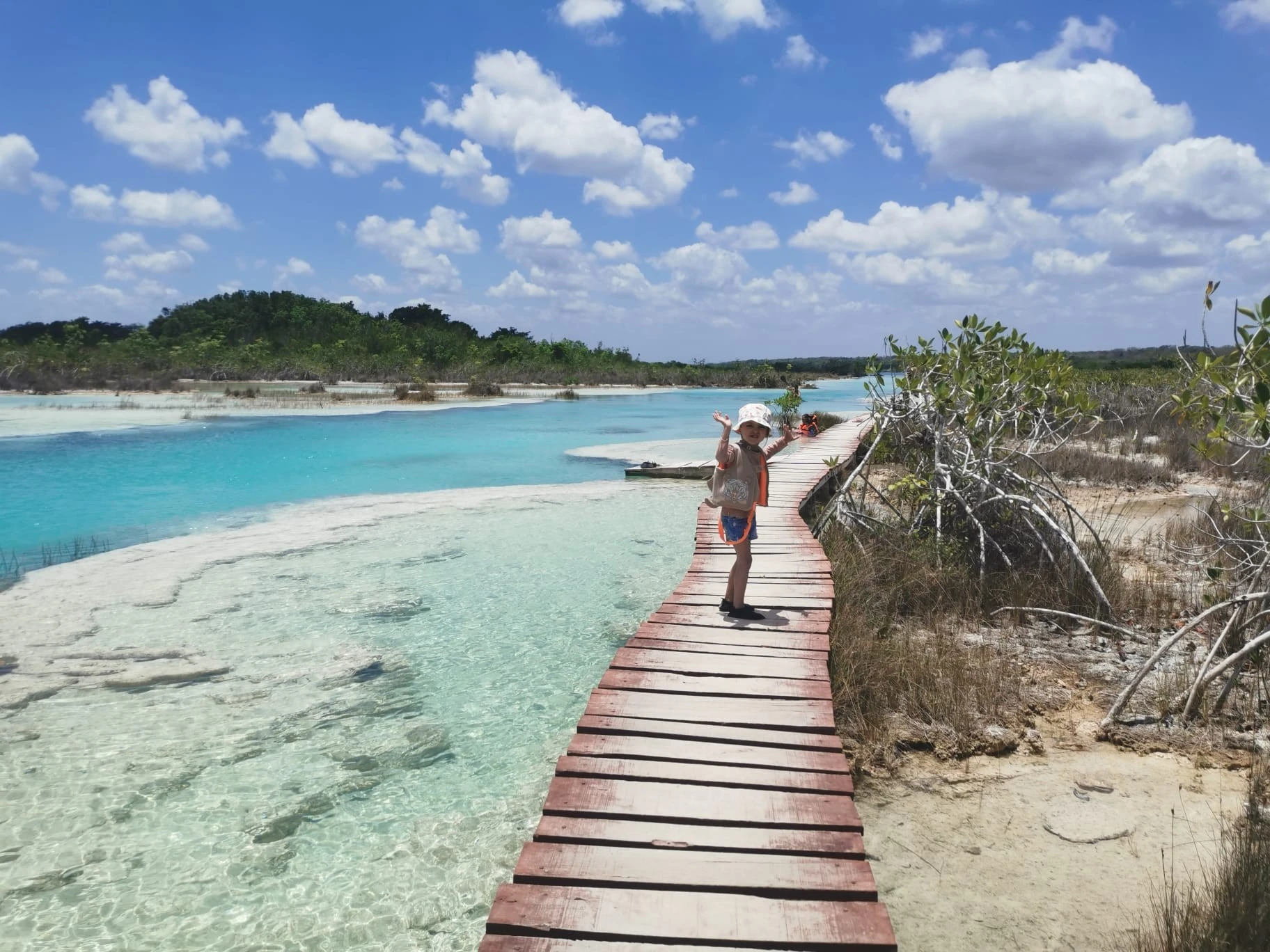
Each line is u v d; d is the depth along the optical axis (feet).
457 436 79.51
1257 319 18.48
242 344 204.33
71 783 15.65
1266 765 15.84
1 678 20.27
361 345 209.26
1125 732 17.25
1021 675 20.31
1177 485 47.11
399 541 34.94
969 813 14.75
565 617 25.35
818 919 9.95
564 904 10.16
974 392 29.60
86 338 212.02
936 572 27.02
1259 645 17.61
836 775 13.34
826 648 19.06
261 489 49.08
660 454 66.28
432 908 12.39
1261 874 11.94
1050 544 28.58
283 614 25.22
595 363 235.40
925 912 12.19
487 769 16.42
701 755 13.99
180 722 18.16
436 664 21.63
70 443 67.26
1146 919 11.93
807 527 32.42
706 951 9.39
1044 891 12.63
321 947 11.55
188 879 12.97
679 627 20.53
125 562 31.14
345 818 14.70
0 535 36.37
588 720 15.26
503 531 37.04
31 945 11.49
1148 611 24.63
